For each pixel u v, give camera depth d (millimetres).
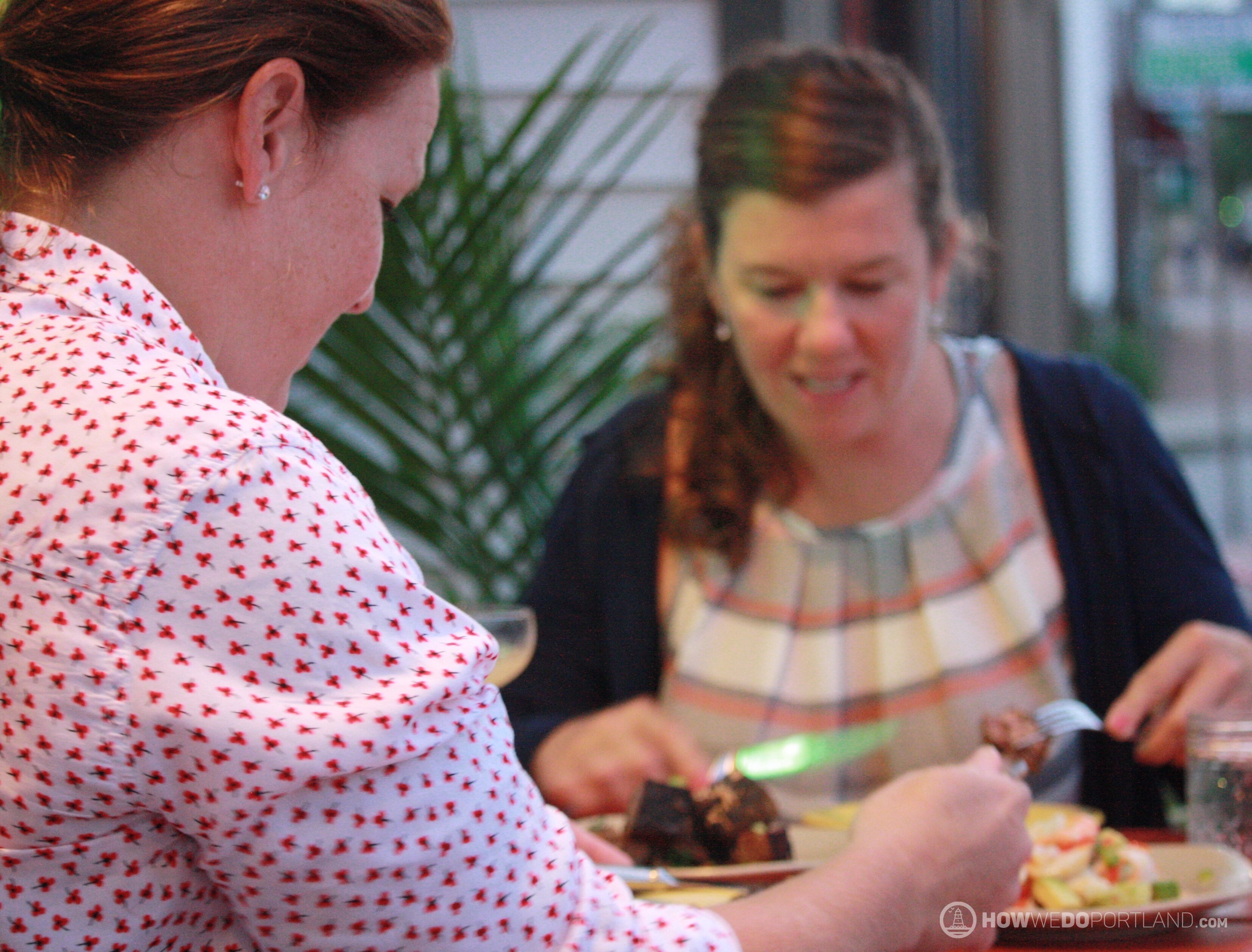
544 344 2812
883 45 3121
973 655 1542
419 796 617
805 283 1412
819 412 1465
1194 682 1334
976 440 1595
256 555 601
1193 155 3428
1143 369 3555
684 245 1681
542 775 1396
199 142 679
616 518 1682
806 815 1323
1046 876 1016
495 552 2318
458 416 2217
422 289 2184
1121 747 1525
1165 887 1007
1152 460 1646
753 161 1399
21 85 677
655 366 1773
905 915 785
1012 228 3256
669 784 1174
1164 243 3512
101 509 594
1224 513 3676
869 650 1582
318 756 588
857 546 1580
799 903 755
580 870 688
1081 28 3334
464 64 2977
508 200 2232
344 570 615
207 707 585
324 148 711
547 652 1687
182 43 656
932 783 872
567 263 2982
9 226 682
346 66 699
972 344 1694
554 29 2986
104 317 656
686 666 1604
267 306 720
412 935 626
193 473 599
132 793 598
